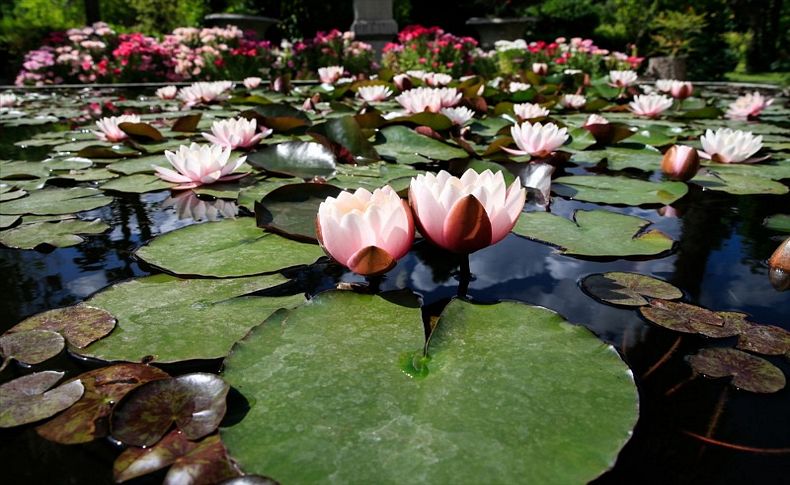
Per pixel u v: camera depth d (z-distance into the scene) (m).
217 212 0.74
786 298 0.49
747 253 0.59
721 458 0.30
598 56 4.00
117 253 0.59
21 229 0.67
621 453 0.31
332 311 0.44
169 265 0.54
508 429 0.31
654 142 1.31
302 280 0.52
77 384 0.35
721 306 0.47
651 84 3.52
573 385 0.35
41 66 3.38
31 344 0.40
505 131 1.29
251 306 0.46
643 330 0.43
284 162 0.96
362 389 0.34
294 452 0.29
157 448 0.29
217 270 0.53
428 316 0.45
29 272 0.54
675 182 0.88
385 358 0.37
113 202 0.80
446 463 0.28
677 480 0.29
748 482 0.29
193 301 0.47
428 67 3.79
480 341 0.40
